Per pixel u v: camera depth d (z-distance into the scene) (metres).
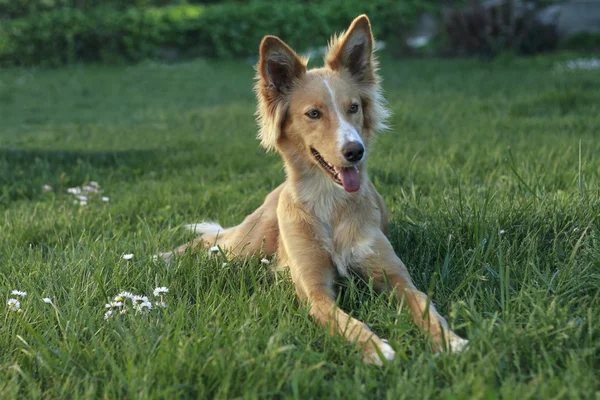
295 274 4.08
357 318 3.66
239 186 6.97
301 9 23.69
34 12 24.52
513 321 3.19
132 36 22.84
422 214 4.90
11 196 7.14
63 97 16.47
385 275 3.90
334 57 4.50
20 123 12.95
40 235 5.35
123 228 5.30
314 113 4.21
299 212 4.22
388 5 24.11
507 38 20.53
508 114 10.62
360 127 4.36
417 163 7.21
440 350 3.09
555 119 9.68
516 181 5.78
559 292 3.54
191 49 23.69
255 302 3.67
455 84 15.04
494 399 2.46
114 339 3.40
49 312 3.67
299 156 4.36
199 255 4.33
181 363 2.93
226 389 2.73
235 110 13.30
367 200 4.29
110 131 11.50
